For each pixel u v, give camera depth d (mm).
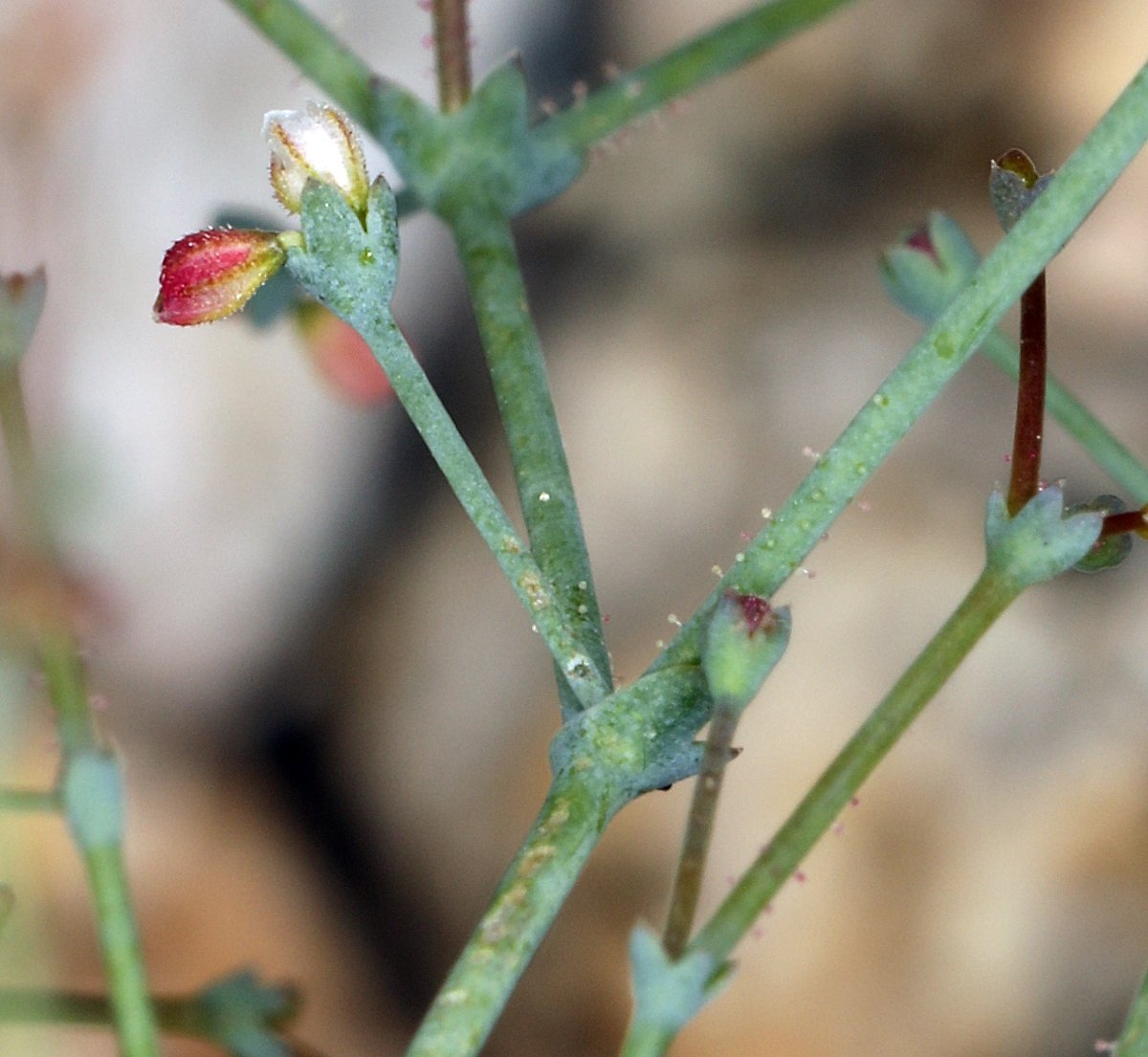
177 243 68
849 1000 109
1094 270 121
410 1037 125
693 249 129
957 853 109
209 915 126
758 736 111
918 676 67
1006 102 129
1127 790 108
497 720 124
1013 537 67
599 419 125
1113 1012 107
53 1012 72
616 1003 113
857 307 125
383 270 68
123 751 128
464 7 75
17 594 70
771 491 120
